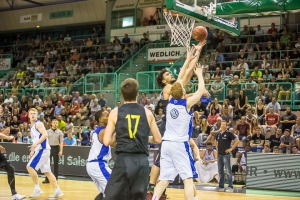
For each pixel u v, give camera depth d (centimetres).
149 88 1833
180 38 902
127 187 475
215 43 2000
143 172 479
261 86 1540
